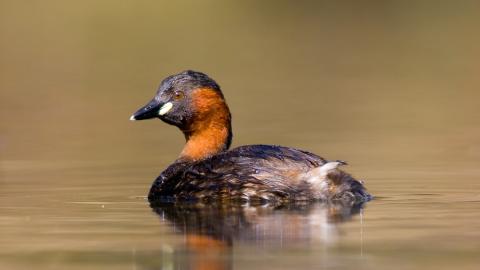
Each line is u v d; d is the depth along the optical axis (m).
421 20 49.44
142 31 44.28
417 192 13.44
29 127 22.45
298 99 26.88
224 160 12.77
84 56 37.09
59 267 9.22
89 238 10.56
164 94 13.92
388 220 11.20
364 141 19.64
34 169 16.64
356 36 44.72
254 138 20.12
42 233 10.89
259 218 11.45
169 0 50.41
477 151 18.06
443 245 9.86
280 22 49.44
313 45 41.78
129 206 12.73
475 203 12.41
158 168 16.75
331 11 53.06
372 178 14.95
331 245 9.94
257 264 9.13
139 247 10.06
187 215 11.85
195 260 9.38
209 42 42.09
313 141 19.66
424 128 21.47
